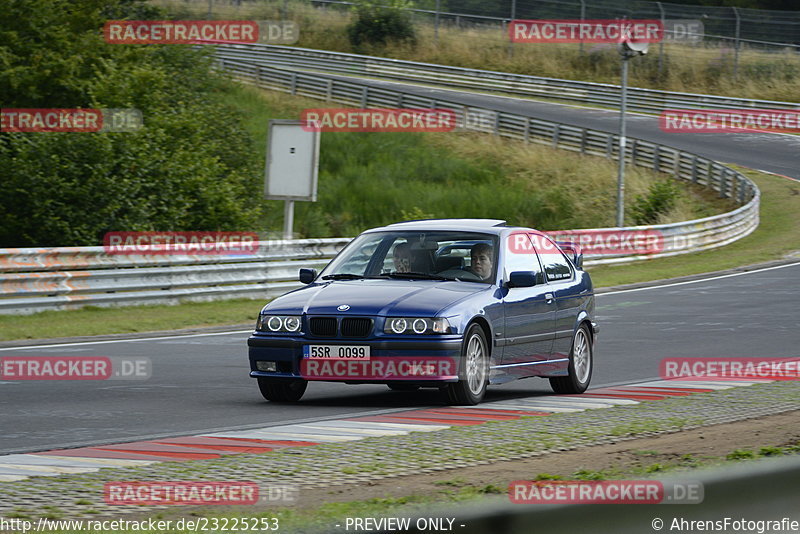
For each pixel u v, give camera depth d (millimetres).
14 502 19969
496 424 29312
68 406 34812
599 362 47500
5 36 104562
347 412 33000
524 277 35906
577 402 34594
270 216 128250
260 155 138125
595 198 140250
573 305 39531
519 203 141625
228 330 60875
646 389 37844
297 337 33875
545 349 37719
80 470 23094
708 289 80625
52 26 107375
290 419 31703
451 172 153250
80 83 103375
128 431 29672
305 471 22812
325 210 138625
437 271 36438
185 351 50969
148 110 105000
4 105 102938
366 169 153500
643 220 128625
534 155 157500
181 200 97062
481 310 34406
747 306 69750
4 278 62531
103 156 89750
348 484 21562
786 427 28562
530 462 23875
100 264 67562
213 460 24141
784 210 129750
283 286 77438
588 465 23297
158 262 70188
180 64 140875
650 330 59219
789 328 58781
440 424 29688
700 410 31859
